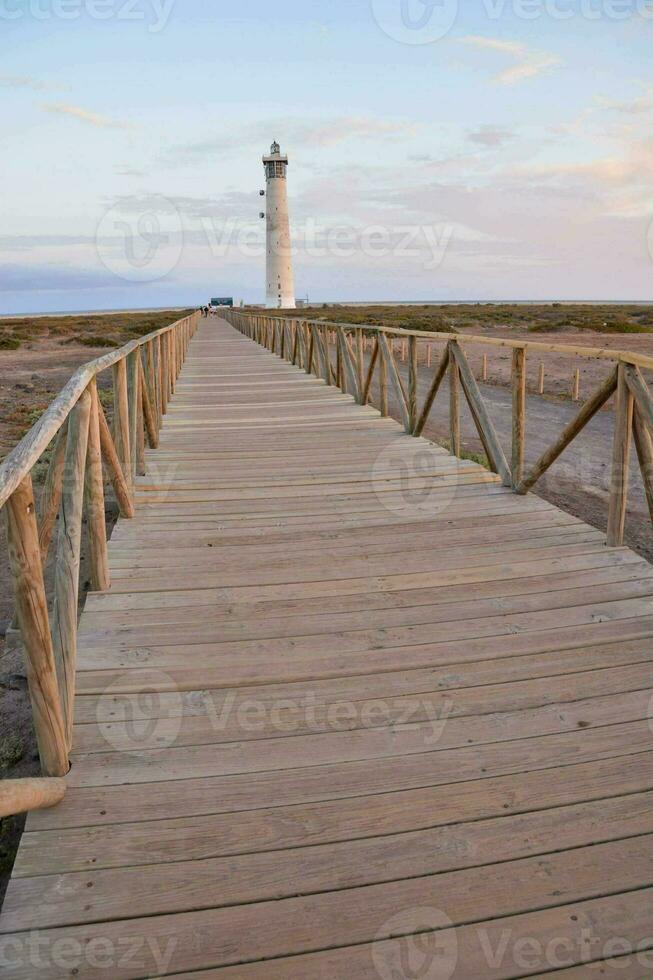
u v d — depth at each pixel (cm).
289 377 1133
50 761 183
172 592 301
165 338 833
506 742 201
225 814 174
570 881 154
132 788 182
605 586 300
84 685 230
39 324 4531
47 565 445
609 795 180
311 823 171
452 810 175
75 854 161
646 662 241
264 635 263
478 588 301
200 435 655
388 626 269
